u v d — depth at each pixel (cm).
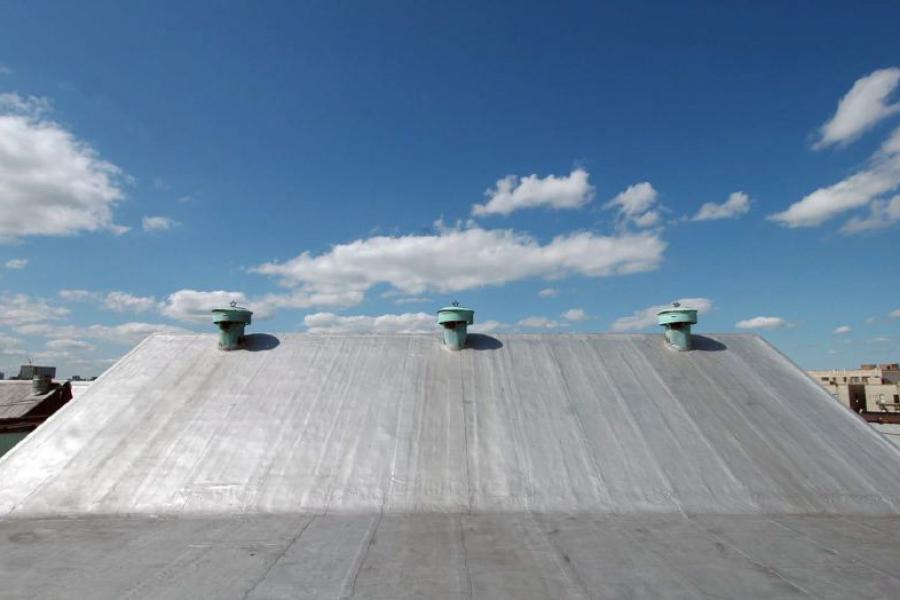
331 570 748
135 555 809
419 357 1473
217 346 1532
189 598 677
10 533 911
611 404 1291
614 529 909
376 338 1559
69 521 968
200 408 1284
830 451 1160
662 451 1144
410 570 745
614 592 682
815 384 1404
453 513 991
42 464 1135
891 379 7138
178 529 923
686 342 1520
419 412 1260
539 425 1220
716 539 863
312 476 1078
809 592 684
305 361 1459
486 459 1122
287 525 934
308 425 1219
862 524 942
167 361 1477
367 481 1065
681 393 1338
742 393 1350
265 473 1087
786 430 1223
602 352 1501
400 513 990
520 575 730
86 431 1226
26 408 3319
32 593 696
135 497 1036
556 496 1030
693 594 678
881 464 1127
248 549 827
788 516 978
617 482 1062
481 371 1411
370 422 1227
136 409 1291
